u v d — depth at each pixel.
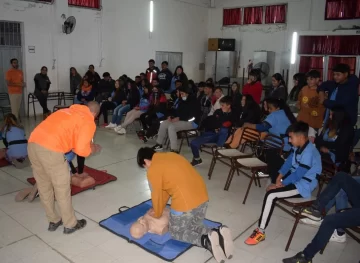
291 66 11.57
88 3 9.64
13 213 3.53
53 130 2.91
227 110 5.00
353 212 2.57
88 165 5.06
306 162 3.04
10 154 4.71
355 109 4.25
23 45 8.55
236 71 13.06
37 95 8.50
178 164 2.79
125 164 5.16
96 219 3.43
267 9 12.05
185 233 2.80
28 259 2.76
